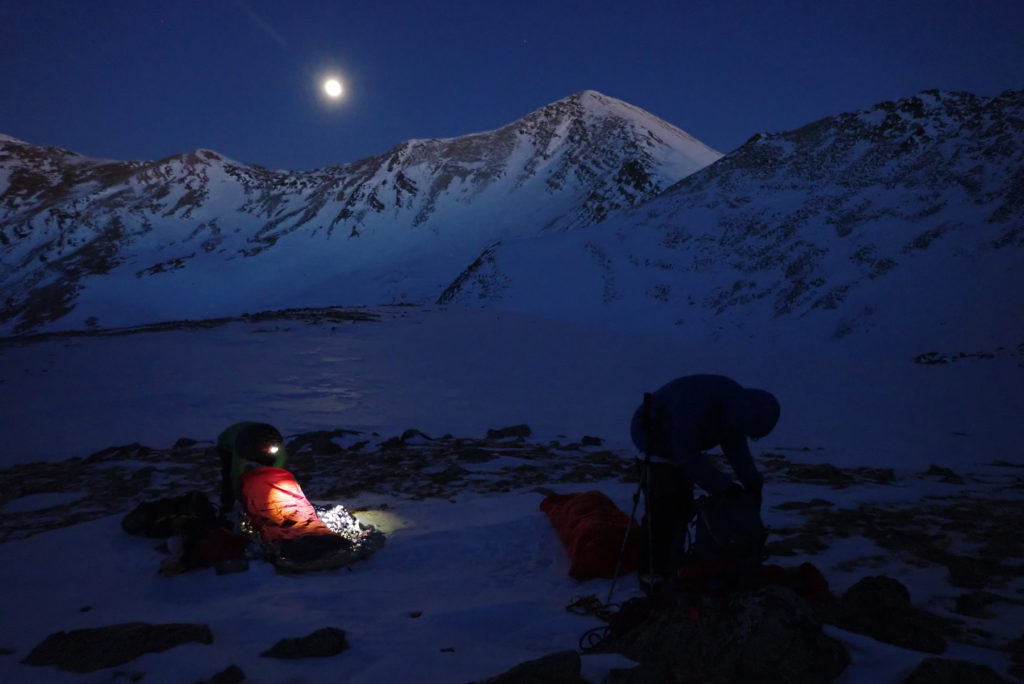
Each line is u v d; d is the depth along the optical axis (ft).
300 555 16.48
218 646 11.60
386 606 14.02
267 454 19.38
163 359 64.80
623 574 15.76
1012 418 51.26
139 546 18.45
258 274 636.07
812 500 22.54
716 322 213.05
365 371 63.46
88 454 34.58
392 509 22.57
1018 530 18.52
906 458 36.27
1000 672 9.90
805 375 74.28
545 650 11.31
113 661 10.93
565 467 30.42
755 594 10.87
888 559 16.03
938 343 154.92
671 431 13.80
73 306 555.28
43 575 16.33
